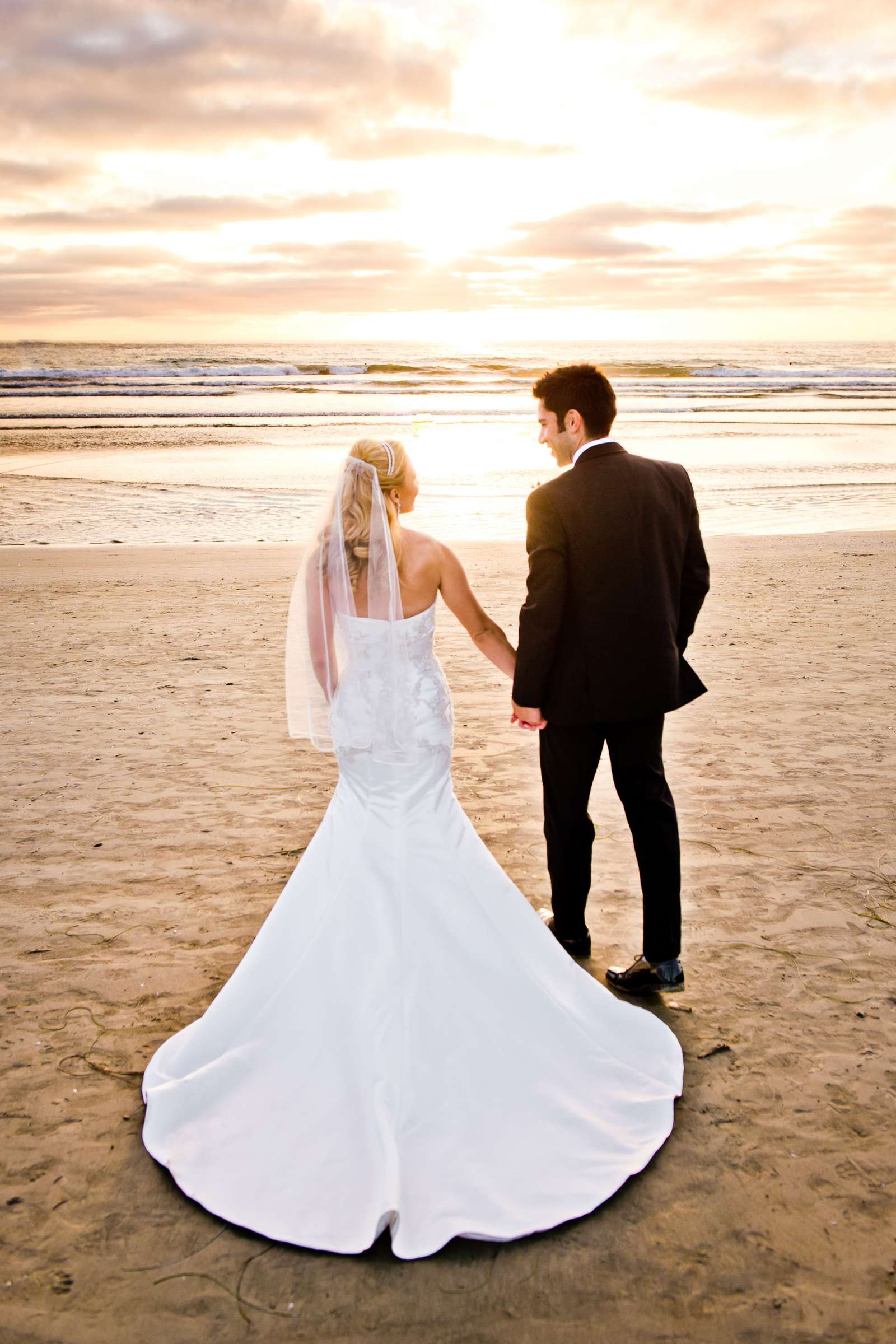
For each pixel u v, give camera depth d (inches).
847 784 185.0
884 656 285.0
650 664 108.7
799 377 2253.9
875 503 662.5
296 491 708.0
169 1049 101.4
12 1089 101.0
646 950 117.0
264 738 216.5
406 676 97.7
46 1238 81.8
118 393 1648.6
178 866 153.4
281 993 96.5
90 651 298.2
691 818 170.1
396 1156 83.6
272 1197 84.3
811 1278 77.6
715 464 844.0
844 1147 92.1
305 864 101.8
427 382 2020.2
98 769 196.2
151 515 615.5
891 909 137.9
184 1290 76.5
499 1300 75.5
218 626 332.8
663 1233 82.0
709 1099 99.0
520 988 97.0
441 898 97.0
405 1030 92.0
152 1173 89.2
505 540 528.4
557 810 118.8
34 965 124.6
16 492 692.7
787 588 398.0
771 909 138.2
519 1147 88.6
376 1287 76.6
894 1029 110.6
